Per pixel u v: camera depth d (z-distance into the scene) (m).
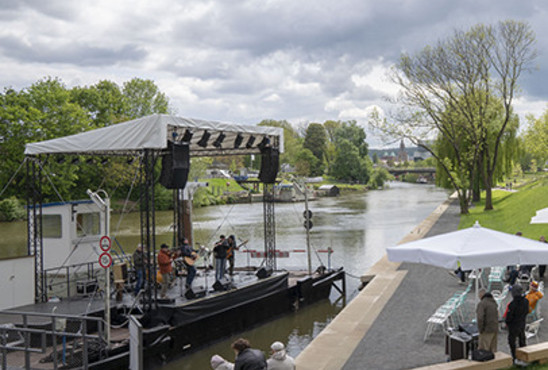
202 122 16.53
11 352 13.21
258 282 18.33
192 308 15.30
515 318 10.45
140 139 15.20
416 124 49.81
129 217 59.00
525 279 18.75
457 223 42.25
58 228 20.55
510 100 49.28
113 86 72.75
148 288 14.93
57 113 55.31
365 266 29.28
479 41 47.53
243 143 22.19
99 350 12.58
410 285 19.91
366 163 140.50
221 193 96.12
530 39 47.22
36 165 19.64
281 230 47.59
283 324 18.70
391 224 50.03
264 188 22.62
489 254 10.80
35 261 17.39
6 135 52.56
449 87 49.09
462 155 56.31
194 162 79.88
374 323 14.85
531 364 10.35
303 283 20.36
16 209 57.47
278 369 9.23
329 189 107.00
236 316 17.22
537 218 21.28
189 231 24.05
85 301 16.72
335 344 13.06
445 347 11.59
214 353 15.45
